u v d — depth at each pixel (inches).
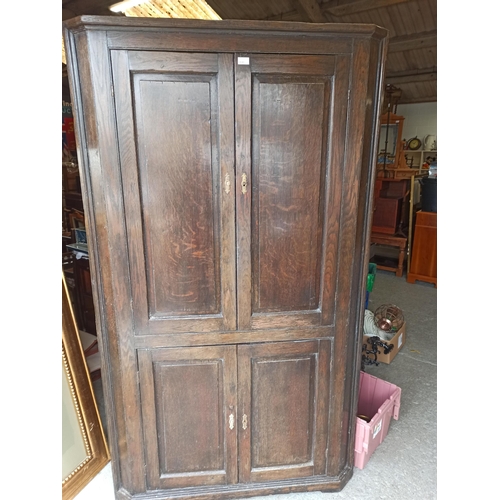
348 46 45.1
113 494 63.2
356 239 52.2
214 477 59.6
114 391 55.2
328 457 61.0
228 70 44.1
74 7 160.4
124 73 43.3
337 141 48.0
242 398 56.1
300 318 53.7
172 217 48.6
